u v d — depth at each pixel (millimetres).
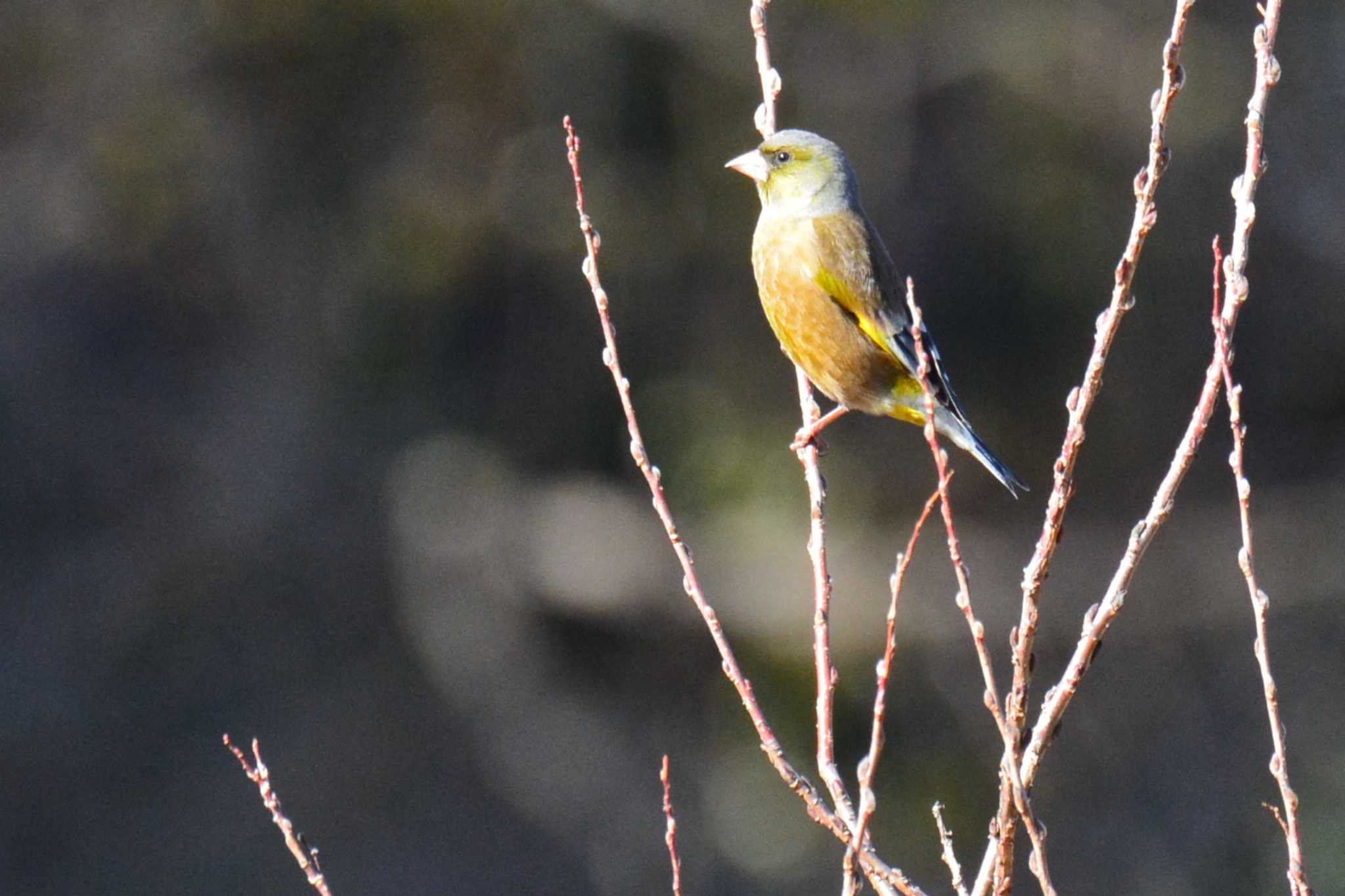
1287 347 19969
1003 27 18922
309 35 18797
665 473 19391
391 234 18984
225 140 18922
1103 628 4770
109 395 19141
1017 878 17609
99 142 18703
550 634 19688
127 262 18938
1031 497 19406
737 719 18766
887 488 19203
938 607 18672
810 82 18875
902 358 7449
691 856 18656
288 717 19266
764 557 18906
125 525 19156
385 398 19641
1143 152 19250
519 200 19000
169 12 18828
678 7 18750
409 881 18781
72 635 18797
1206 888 17656
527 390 19672
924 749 18219
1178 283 19734
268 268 19094
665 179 19016
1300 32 19594
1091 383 4727
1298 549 19516
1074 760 18391
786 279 7508
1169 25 19141
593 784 19156
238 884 18547
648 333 19438
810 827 18344
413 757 19422
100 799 18562
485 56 18891
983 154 19109
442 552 19656
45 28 18766
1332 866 16859
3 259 18844
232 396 19391
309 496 19531
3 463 18797
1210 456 19906
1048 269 19266
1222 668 19031
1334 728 18484
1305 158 19719
